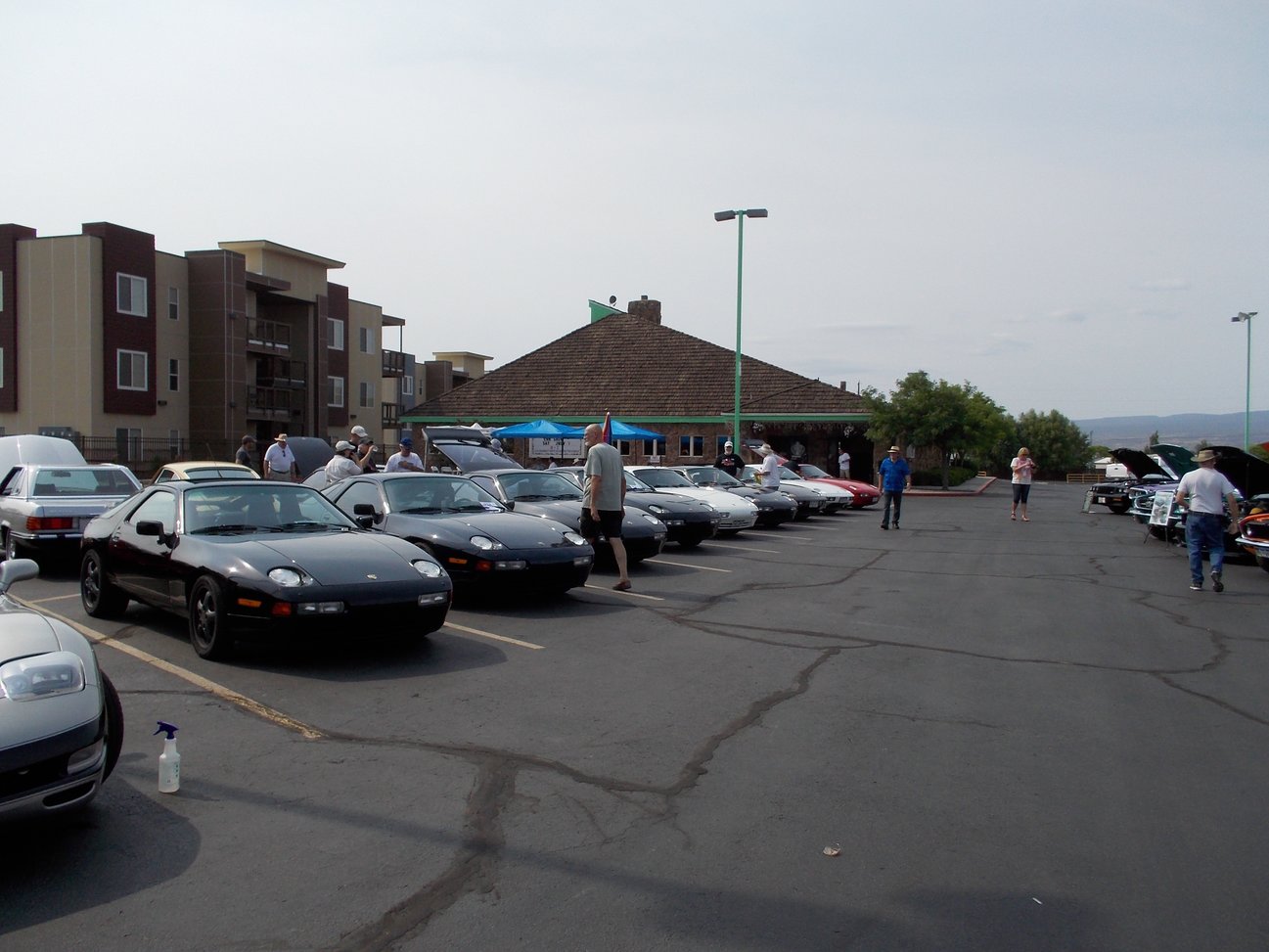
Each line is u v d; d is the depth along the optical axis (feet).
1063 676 23.62
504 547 30.27
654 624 29.25
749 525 56.59
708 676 23.00
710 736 18.37
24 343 116.47
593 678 22.62
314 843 13.39
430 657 24.50
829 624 29.84
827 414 115.44
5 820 11.71
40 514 38.22
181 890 12.01
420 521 31.45
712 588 36.63
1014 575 42.37
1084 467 267.59
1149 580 41.45
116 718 14.20
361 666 23.38
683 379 126.00
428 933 11.02
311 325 150.51
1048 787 15.92
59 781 12.09
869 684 22.53
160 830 13.79
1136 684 22.94
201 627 23.90
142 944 10.75
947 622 30.58
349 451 46.60
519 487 41.39
